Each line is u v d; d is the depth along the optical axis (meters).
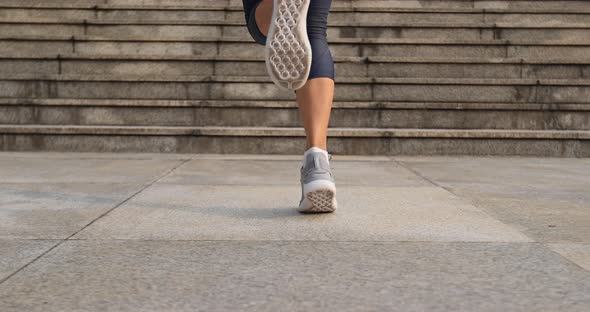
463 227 1.90
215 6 6.00
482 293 1.24
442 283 1.30
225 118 4.66
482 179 3.08
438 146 4.36
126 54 5.16
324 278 1.34
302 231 1.83
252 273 1.38
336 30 5.71
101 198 2.43
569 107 4.66
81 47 5.43
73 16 6.00
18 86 4.93
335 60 5.12
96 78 4.92
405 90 4.92
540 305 1.16
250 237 1.75
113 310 1.13
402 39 5.38
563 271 1.40
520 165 3.76
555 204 2.35
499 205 2.32
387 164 3.74
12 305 1.16
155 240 1.71
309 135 2.07
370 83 4.91
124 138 4.39
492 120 4.68
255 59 5.15
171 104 4.66
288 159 3.98
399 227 1.89
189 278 1.34
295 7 1.89
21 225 1.91
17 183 2.83
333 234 1.79
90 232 1.81
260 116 4.66
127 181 2.92
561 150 4.36
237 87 4.92
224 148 4.38
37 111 4.70
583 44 5.33
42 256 1.53
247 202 2.35
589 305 1.16
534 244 1.67
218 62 5.16
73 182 2.88
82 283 1.30
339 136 4.34
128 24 5.73
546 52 5.36
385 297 1.21
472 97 4.91
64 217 2.04
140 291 1.25
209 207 2.24
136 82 4.94
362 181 2.97
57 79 4.92
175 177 3.08
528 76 5.12
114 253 1.56
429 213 2.13
